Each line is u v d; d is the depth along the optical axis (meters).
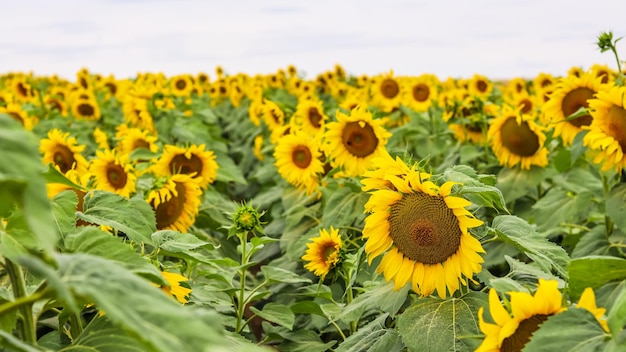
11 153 1.29
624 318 1.88
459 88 14.83
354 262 4.31
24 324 1.90
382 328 3.51
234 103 18.94
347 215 5.41
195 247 3.46
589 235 6.05
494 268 6.00
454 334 2.89
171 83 16.95
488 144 8.61
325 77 19.81
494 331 2.17
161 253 3.46
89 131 12.22
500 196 3.00
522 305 2.15
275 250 6.80
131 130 7.75
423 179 3.19
